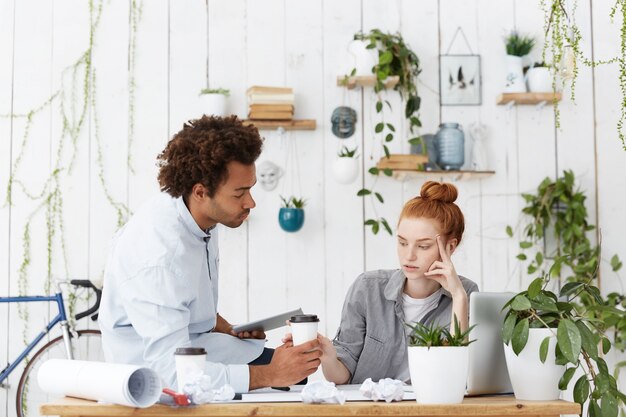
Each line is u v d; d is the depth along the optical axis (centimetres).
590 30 429
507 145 427
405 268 218
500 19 430
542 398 171
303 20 425
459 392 164
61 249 414
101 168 417
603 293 421
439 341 166
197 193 212
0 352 410
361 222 421
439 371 162
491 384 182
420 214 215
